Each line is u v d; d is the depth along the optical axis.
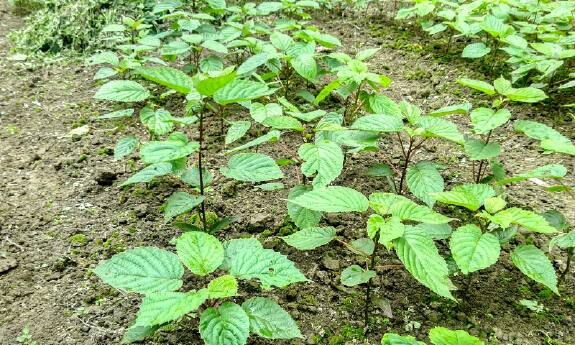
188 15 1.15
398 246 0.52
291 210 0.70
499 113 0.72
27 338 0.59
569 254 0.67
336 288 0.67
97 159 0.93
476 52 1.15
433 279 0.50
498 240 0.58
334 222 0.78
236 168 0.63
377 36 1.46
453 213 0.80
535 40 1.31
